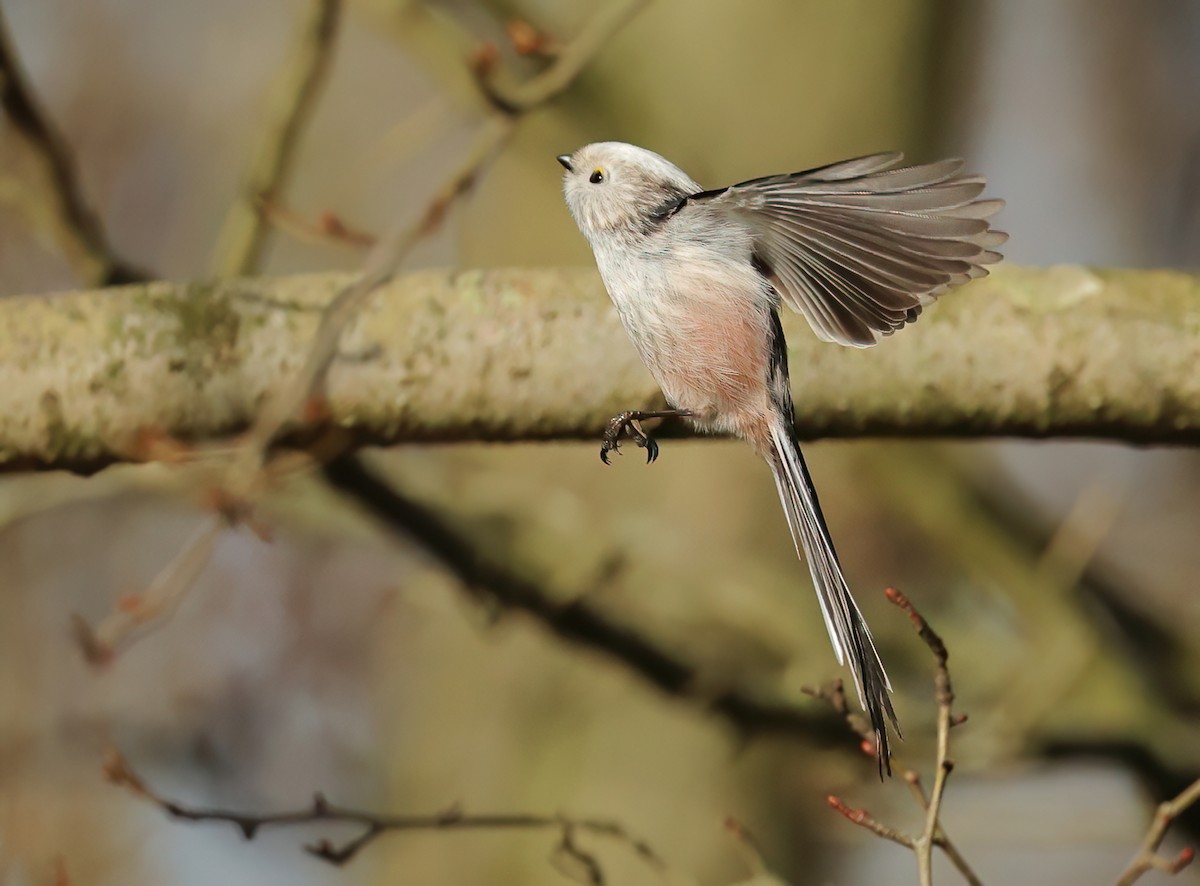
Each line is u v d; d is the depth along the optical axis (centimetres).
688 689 969
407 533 909
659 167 605
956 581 1132
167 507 1088
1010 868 1454
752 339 582
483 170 686
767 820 1041
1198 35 1647
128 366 628
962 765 984
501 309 641
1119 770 1025
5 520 923
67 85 1575
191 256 1559
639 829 1045
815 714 967
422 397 636
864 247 525
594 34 717
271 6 1642
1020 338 634
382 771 1373
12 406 625
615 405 636
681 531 1055
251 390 634
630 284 593
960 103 1162
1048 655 1009
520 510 960
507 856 1079
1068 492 1516
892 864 1348
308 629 1416
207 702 1372
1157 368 630
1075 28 1656
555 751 1081
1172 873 557
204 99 1609
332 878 1330
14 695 1332
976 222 486
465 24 1016
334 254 1424
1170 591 1413
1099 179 1667
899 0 1067
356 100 1591
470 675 1131
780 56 1046
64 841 1253
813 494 580
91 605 1399
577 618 948
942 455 1086
